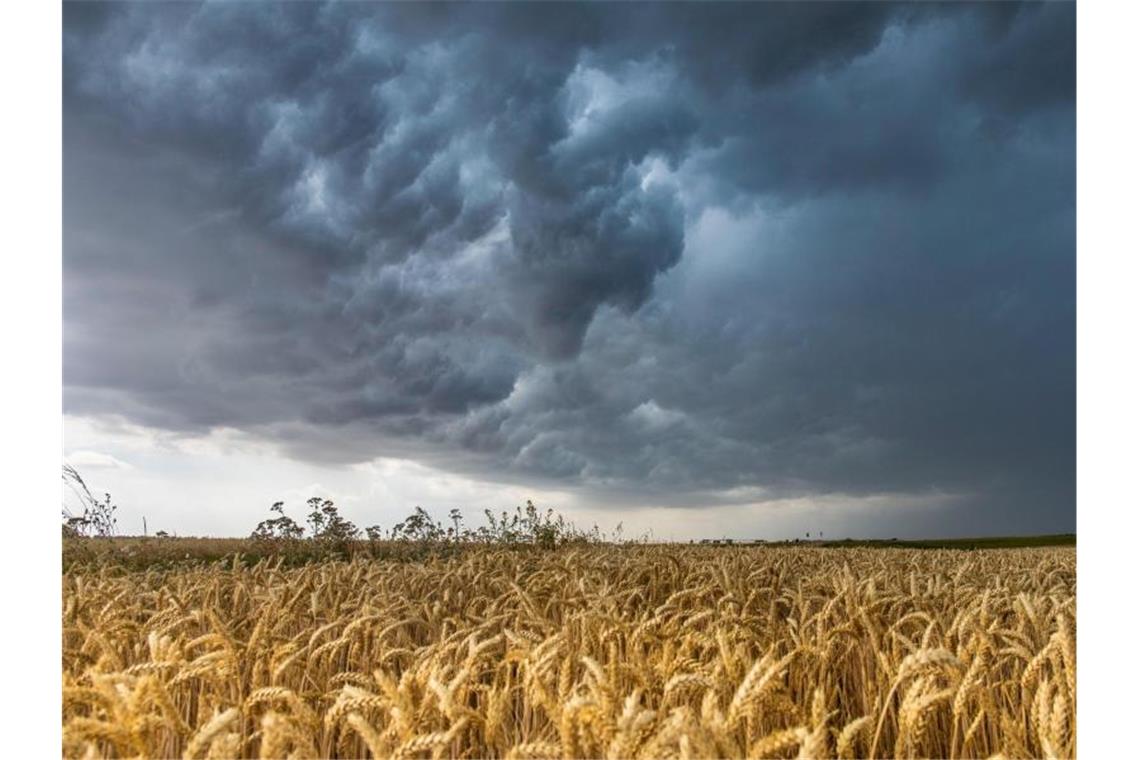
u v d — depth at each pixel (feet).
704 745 8.48
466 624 17.30
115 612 18.07
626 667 11.94
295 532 50.44
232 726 11.55
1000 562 45.03
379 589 24.21
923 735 13.99
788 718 12.59
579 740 9.14
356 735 13.88
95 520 43.50
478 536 59.31
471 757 12.44
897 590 22.65
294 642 15.15
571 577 25.82
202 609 18.78
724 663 12.73
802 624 16.90
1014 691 14.87
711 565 29.32
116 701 9.61
